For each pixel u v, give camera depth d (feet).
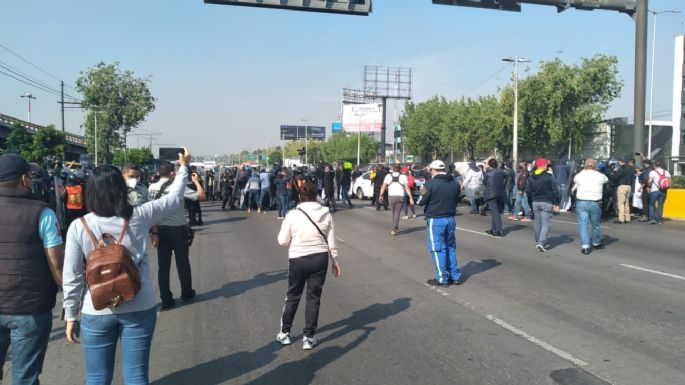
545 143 146.41
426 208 27.25
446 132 178.81
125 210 11.28
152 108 176.55
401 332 19.61
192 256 37.04
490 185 44.96
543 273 29.71
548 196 36.73
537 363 16.42
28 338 11.48
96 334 10.85
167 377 15.87
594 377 15.30
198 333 19.94
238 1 50.19
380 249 38.78
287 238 18.47
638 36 58.44
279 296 25.43
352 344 18.42
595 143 161.38
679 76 164.66
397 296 24.90
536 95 139.44
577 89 136.87
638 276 28.71
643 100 59.21
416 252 37.45
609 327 19.84
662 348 17.58
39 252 11.50
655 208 52.80
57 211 38.86
